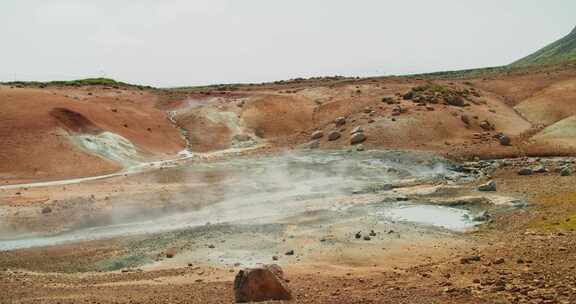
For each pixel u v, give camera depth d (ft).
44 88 255.91
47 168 154.81
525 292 48.24
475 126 189.78
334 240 91.50
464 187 128.16
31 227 104.88
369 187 132.36
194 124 217.56
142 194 127.13
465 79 279.28
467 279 56.70
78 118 182.60
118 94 258.37
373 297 51.72
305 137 199.93
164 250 89.86
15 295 61.36
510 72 297.74
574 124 180.75
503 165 148.15
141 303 54.13
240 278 54.39
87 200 120.98
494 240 85.66
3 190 131.44
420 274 62.90
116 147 175.32
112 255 88.69
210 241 93.50
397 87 248.93
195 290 61.21
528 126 193.26
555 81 238.89
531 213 100.27
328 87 264.11
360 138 180.34
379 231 96.22
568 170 134.00
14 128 168.76
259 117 220.64
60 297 58.95
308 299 52.37
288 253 85.05
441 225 99.30
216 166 160.15
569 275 52.26
